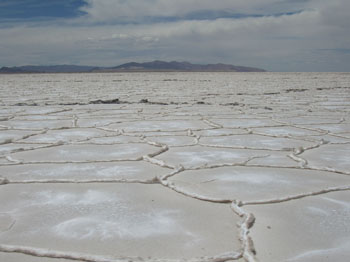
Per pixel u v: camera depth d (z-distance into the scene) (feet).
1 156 10.57
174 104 28.14
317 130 15.46
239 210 6.29
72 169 9.14
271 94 38.32
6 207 6.57
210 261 4.67
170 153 10.98
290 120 18.75
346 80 74.95
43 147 11.87
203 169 9.11
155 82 70.18
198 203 6.76
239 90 44.24
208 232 5.52
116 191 7.45
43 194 7.27
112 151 11.23
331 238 5.34
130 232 5.53
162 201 6.87
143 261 4.65
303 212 6.31
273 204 6.70
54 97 34.12
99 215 6.19
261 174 8.67
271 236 5.39
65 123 17.62
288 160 10.07
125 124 17.30
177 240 5.26
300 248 5.03
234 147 11.84
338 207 6.56
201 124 17.29
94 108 25.00
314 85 55.01
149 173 8.76
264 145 12.23
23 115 20.88
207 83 64.64
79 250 4.97
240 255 4.82
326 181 8.13
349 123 17.56
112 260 4.68
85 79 87.97
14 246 5.01
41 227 5.70
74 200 6.93
